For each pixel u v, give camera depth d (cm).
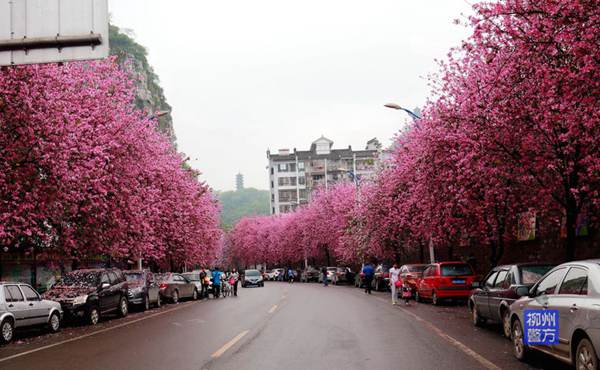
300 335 1441
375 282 3944
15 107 1722
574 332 799
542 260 2648
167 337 1507
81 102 2317
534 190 2052
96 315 2058
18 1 1163
